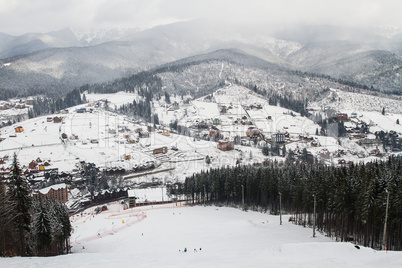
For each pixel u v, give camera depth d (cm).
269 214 13262
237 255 5084
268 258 4531
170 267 4059
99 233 11819
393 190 7794
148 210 15750
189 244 8206
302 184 11719
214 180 16250
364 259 4200
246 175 15612
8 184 7138
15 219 7056
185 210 14838
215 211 14175
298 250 4928
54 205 9719
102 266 4188
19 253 6962
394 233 7625
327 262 4053
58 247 9019
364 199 8025
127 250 8588
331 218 9912
